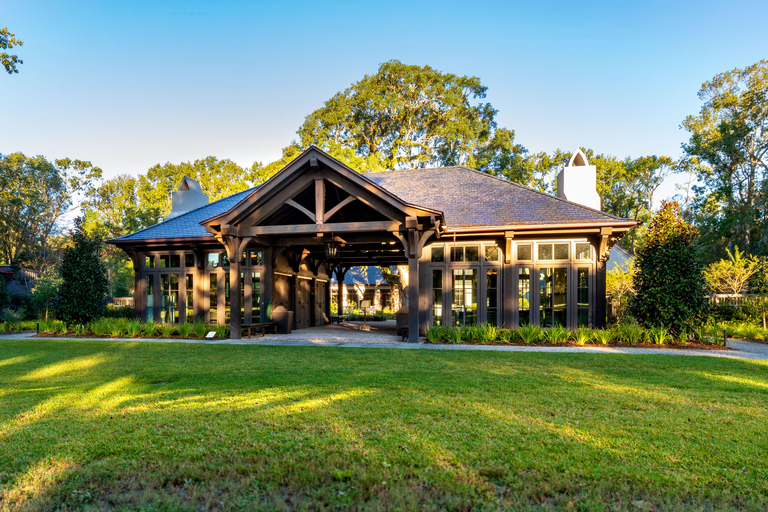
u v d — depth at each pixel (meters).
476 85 37.16
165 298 17.33
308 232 13.39
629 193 44.41
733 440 4.54
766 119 35.00
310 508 3.19
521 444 4.35
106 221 49.44
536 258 14.48
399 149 36.91
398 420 5.10
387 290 39.84
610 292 18.72
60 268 16.52
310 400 6.05
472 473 3.66
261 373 8.18
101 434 4.66
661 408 5.71
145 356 10.43
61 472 3.74
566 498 3.31
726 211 34.91
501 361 9.51
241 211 13.44
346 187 13.05
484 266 14.76
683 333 12.36
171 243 16.61
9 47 16.03
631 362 9.37
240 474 3.72
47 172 47.22
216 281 16.92
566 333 12.87
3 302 23.55
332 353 10.80
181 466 3.82
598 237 14.07
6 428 4.90
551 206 14.97
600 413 5.45
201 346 12.26
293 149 35.88
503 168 39.47
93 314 16.33
